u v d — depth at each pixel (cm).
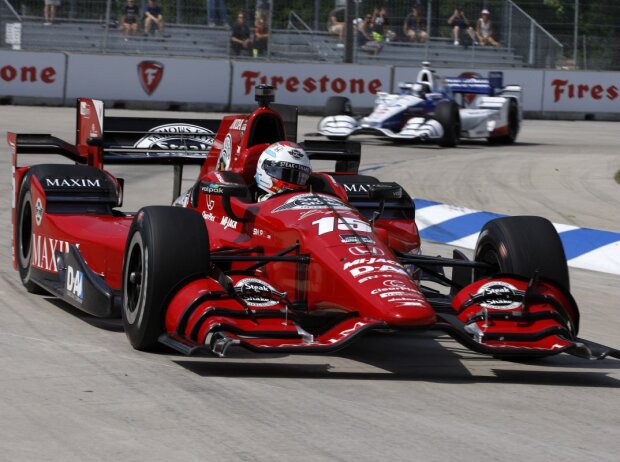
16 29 4950
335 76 5088
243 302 1023
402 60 5472
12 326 1191
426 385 1002
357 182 1451
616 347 1227
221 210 1263
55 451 756
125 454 753
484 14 5541
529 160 3419
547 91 5522
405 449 787
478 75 5438
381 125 3809
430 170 3070
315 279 1069
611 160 3456
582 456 791
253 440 795
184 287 1037
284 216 1144
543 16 5631
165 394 919
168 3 5144
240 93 4953
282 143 1237
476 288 1094
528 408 933
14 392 910
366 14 5441
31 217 1395
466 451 789
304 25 5381
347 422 853
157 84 4828
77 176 1380
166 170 2966
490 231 1176
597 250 1920
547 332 1044
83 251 1269
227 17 5228
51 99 4659
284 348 945
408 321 952
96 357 1052
